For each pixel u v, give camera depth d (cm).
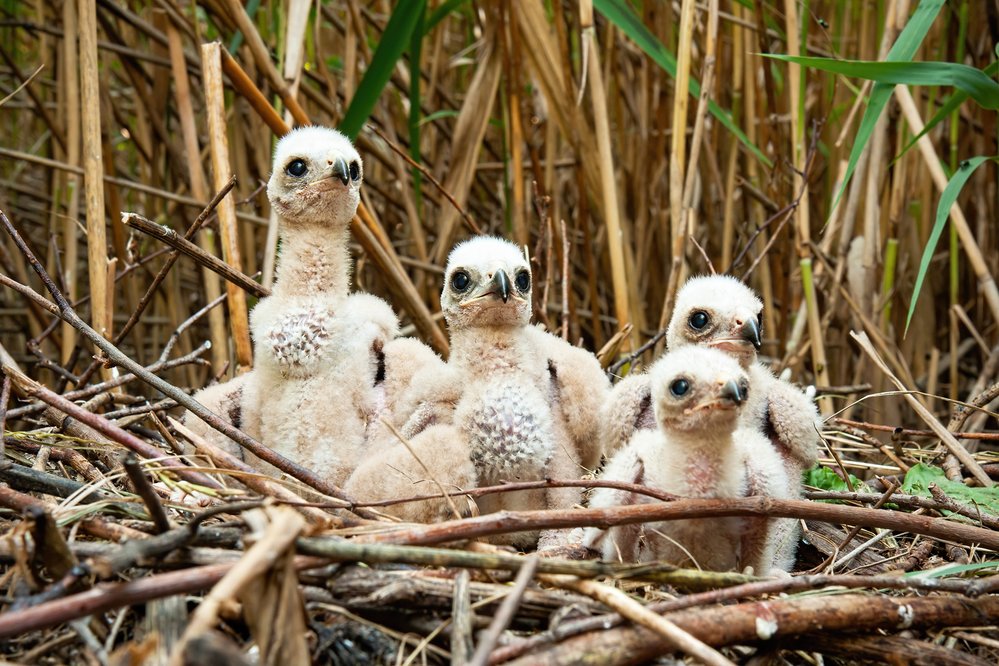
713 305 131
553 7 150
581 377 130
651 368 130
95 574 112
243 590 108
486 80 156
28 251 126
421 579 113
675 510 117
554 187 162
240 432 124
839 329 164
